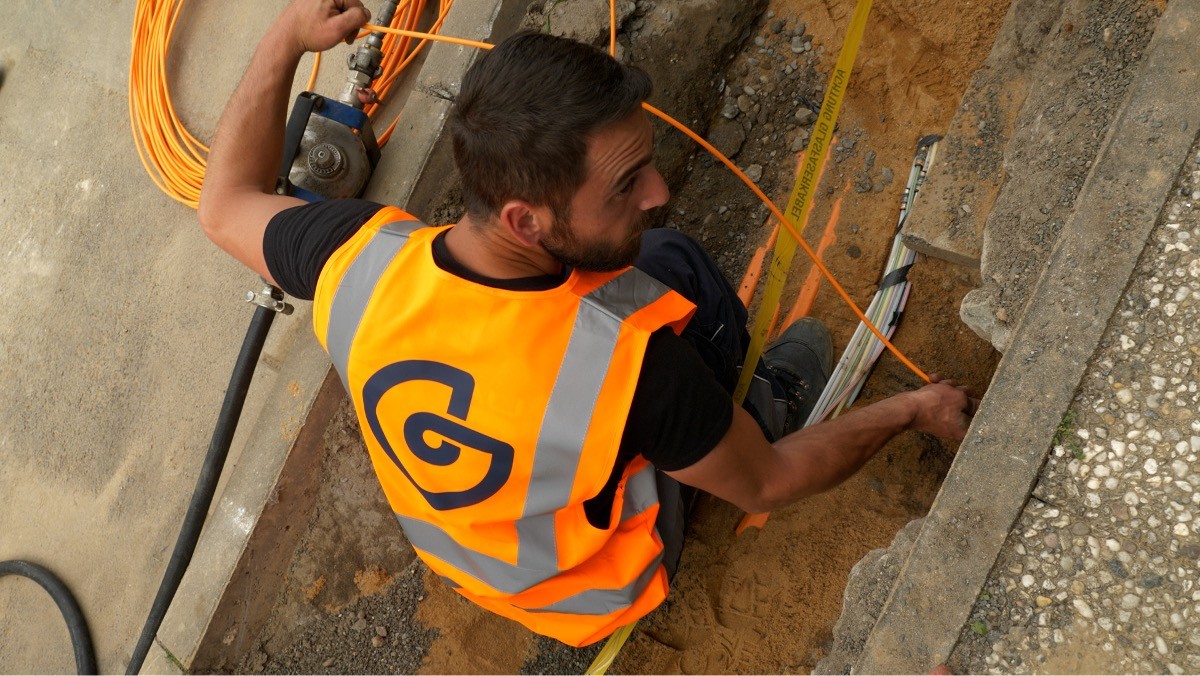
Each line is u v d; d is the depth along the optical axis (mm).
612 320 1163
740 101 2588
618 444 1153
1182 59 1372
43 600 2662
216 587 2291
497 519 1297
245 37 2781
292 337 2430
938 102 2338
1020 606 1323
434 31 2404
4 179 3035
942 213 1904
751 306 2494
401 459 1311
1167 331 1316
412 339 1207
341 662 2367
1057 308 1388
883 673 1382
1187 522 1259
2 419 2809
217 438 2139
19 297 2895
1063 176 1554
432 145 2299
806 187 1813
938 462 2068
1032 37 1810
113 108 2945
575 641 1610
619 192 1059
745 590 2109
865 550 2010
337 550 2400
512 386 1171
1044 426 1358
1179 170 1344
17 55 3164
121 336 2719
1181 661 1223
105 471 2648
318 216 1376
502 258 1166
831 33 2492
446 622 2309
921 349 2168
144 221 2781
